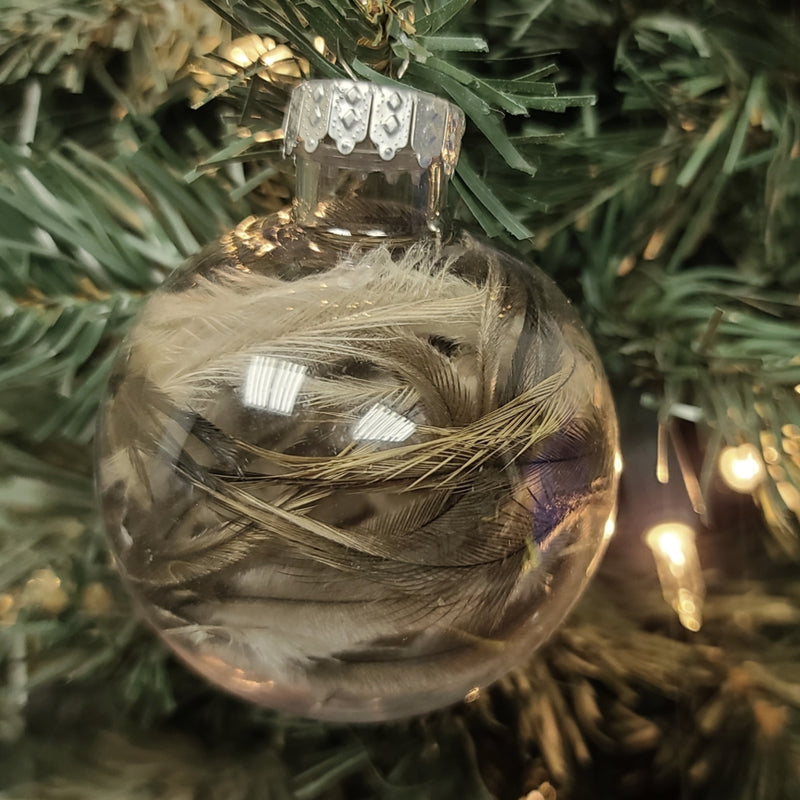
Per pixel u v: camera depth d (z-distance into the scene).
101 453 0.13
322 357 0.11
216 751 0.17
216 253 0.13
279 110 0.16
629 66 0.16
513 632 0.12
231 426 0.11
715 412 0.16
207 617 0.11
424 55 0.13
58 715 0.17
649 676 0.18
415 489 0.11
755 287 0.17
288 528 0.11
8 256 0.17
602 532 0.13
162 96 0.18
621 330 0.17
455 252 0.12
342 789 0.17
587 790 0.19
